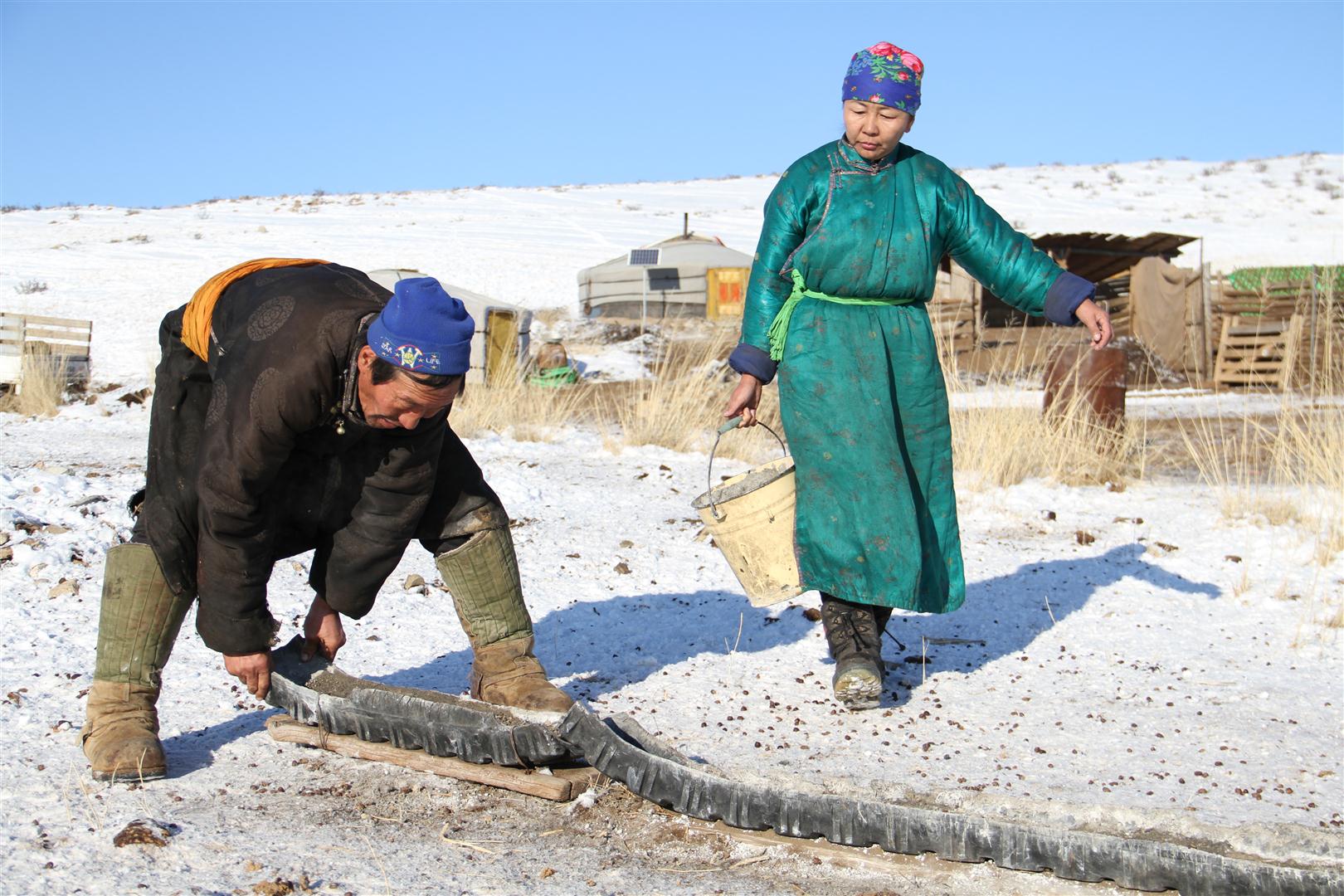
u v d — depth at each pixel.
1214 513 8.06
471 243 53.06
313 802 3.38
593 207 74.81
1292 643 5.37
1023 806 3.15
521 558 6.53
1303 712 4.48
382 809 3.36
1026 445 9.55
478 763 3.56
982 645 5.34
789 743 4.05
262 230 56.44
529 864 3.04
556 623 5.45
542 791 3.40
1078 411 10.07
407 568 6.25
